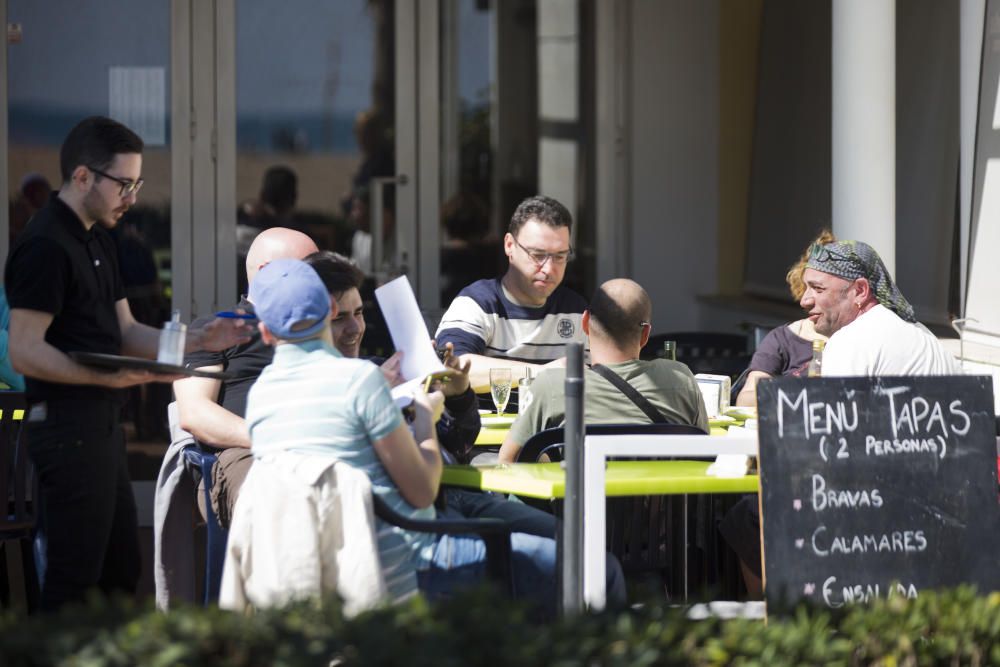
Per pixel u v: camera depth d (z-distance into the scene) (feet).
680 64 61.36
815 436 23.94
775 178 59.36
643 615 20.70
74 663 17.75
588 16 60.64
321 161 58.90
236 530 23.93
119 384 28.89
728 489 25.21
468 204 60.13
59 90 56.49
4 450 36.68
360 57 58.95
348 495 23.58
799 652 19.86
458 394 30.50
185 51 57.31
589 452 23.84
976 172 43.55
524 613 20.16
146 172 57.47
